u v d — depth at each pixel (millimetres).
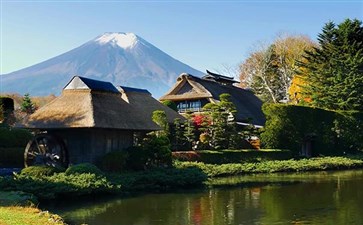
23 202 18281
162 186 28422
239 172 38156
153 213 20109
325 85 60062
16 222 13695
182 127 45375
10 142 34062
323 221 18188
